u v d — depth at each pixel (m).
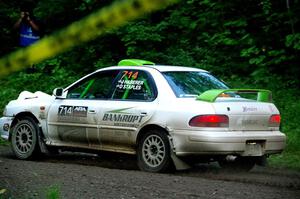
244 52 31.02
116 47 34.56
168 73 16.17
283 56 30.28
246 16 33.28
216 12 33.91
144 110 15.61
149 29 33.25
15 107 18.98
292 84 29.58
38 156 18.52
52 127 17.98
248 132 14.95
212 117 14.38
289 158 18.88
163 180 13.69
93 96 17.22
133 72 16.58
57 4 31.31
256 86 29.97
